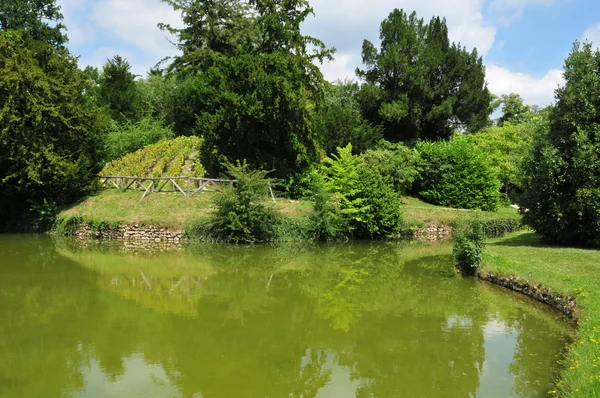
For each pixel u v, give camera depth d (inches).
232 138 891.4
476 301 400.5
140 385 231.9
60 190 829.2
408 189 1104.8
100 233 749.3
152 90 1480.1
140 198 801.6
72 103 840.3
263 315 354.6
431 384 237.5
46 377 241.1
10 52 783.7
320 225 744.3
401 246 737.6
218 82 1005.8
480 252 498.3
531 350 285.1
